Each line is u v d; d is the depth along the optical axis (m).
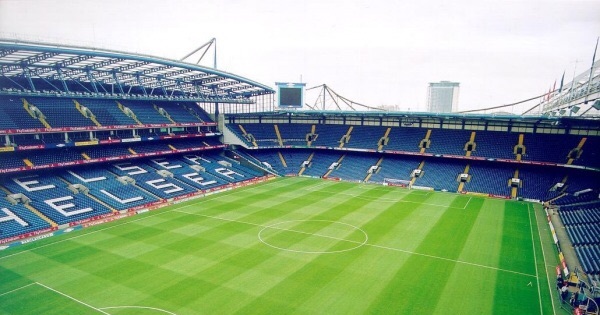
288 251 36.41
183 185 60.97
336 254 35.75
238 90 79.62
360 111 75.94
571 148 63.06
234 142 79.62
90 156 56.47
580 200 53.16
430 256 35.50
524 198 59.00
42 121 52.06
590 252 35.97
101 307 26.25
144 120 65.00
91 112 59.09
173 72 61.25
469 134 73.31
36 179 50.84
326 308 26.20
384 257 35.12
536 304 27.28
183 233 41.50
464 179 66.25
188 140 74.69
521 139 68.50
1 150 46.12
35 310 25.89
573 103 48.53
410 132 78.31
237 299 27.33
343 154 82.19
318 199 57.56
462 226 44.72
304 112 80.44
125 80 66.75
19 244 37.97
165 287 29.08
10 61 47.22
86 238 39.84
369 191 63.72
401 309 26.20
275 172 77.44
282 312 25.66
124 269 32.22
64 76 59.44
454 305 26.84
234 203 54.84
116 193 53.19
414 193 62.53
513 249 37.62
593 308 26.02
